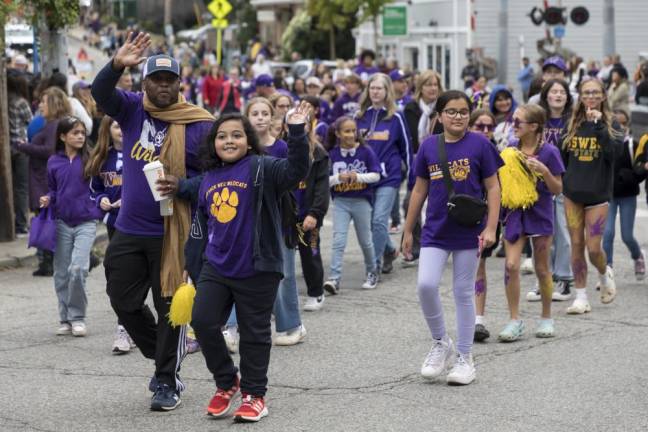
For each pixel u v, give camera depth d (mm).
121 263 16984
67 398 17750
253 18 164000
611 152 23547
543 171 20641
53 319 24406
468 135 18234
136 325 17406
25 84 34969
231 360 16594
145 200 16750
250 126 16203
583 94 23703
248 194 15938
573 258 23938
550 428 15781
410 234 18828
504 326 22672
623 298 25594
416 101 32312
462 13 88438
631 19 93062
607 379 18422
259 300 16156
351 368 19484
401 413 16609
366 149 26797
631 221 27234
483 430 15711
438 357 18469
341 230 26906
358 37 110812
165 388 16984
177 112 16797
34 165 31953
